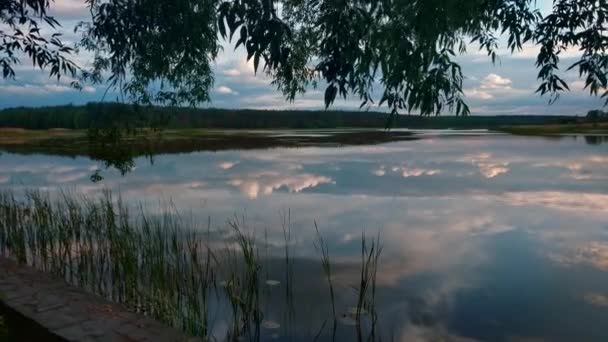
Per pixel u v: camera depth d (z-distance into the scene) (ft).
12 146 96.68
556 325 12.94
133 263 15.64
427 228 25.00
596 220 27.09
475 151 84.84
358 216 28.30
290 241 22.18
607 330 12.65
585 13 9.11
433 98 8.16
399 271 17.76
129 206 31.19
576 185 41.37
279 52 7.64
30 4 12.12
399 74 8.21
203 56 12.50
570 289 15.79
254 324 12.98
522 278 16.89
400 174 50.19
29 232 21.33
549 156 72.13
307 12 10.38
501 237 23.20
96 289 15.49
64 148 91.97
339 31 7.77
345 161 66.03
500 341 12.07
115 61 12.48
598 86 9.14
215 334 12.48
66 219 21.72
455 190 38.88
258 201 33.58
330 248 20.93
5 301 13.01
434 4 7.87
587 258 19.47
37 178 47.11
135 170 54.29
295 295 15.16
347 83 7.95
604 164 58.90
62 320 11.89
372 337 12.26
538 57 9.59
